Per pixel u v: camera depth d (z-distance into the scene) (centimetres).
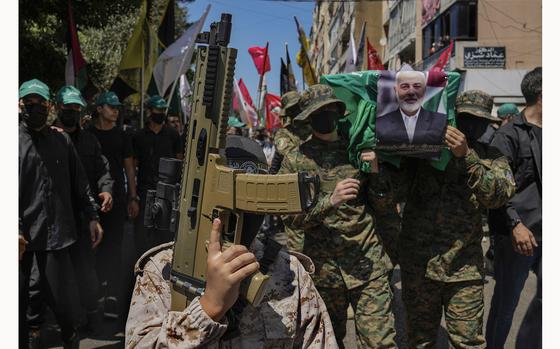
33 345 386
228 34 148
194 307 139
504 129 377
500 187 325
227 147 163
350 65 945
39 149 386
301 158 330
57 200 391
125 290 517
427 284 347
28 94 376
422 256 344
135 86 774
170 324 140
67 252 400
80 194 427
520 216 369
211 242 140
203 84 150
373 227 326
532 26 2148
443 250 336
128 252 562
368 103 327
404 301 362
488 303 582
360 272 315
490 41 2153
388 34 3597
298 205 141
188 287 148
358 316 315
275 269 168
